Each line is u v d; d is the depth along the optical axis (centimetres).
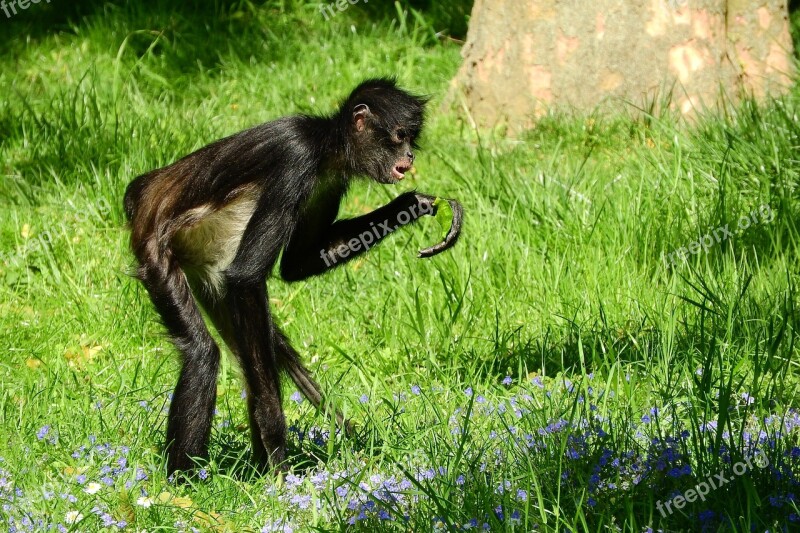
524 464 832
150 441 972
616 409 963
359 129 1005
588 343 1170
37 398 1068
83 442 953
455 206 1030
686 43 1778
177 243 941
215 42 2211
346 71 2122
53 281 1434
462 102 1933
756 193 1468
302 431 1003
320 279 1416
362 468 855
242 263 911
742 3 1875
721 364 973
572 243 1391
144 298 1364
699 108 1775
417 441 911
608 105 1795
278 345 988
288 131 943
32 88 2067
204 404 900
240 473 940
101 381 1170
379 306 1344
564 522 726
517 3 1842
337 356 1248
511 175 1620
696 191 1476
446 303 1269
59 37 2247
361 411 1030
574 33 1803
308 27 2308
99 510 809
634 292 1275
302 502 812
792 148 1520
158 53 2205
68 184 1652
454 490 792
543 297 1306
